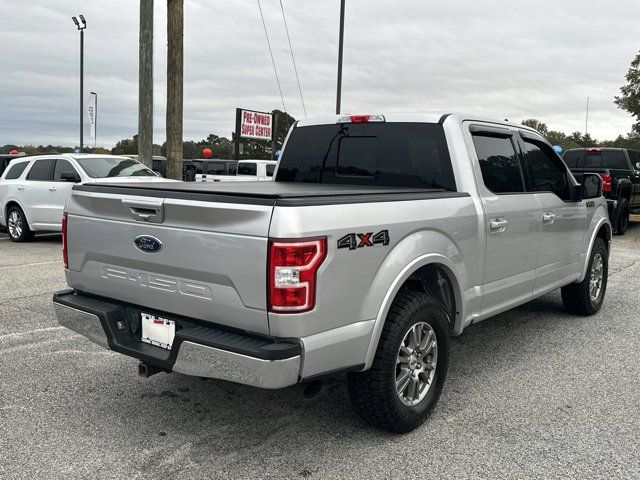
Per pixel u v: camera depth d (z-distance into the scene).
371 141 4.56
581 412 3.89
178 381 4.36
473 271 4.05
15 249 11.33
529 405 4.00
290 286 2.78
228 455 3.29
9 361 4.75
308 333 2.88
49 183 11.84
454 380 4.46
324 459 3.25
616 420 3.77
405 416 3.45
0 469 3.11
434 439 3.49
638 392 4.24
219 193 3.02
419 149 4.30
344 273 3.00
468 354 5.10
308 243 2.81
